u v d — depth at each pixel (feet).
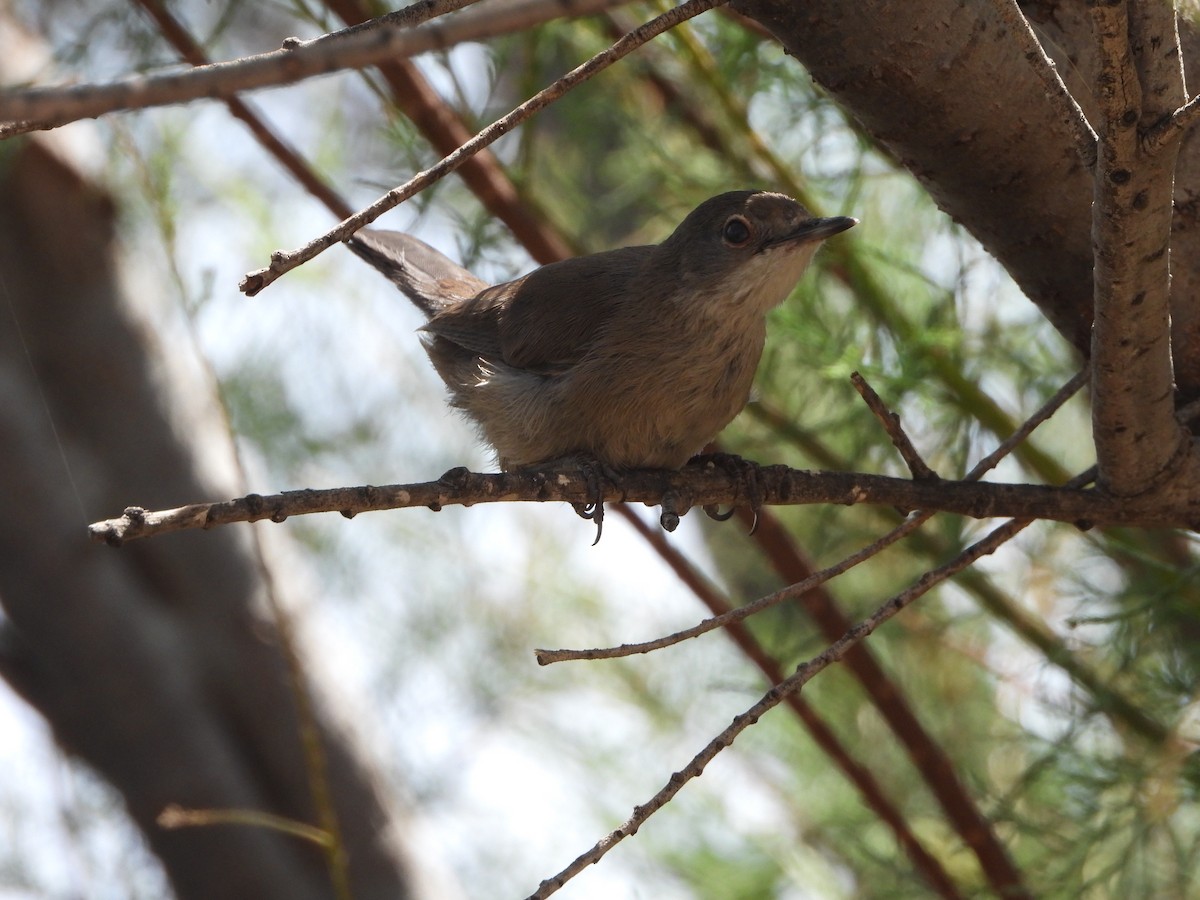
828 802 37.32
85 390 39.06
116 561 38.78
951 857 31.81
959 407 30.53
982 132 21.33
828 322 32.35
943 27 20.52
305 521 46.70
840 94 21.67
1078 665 28.66
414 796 44.45
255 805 38.01
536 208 33.99
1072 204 21.84
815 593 29.73
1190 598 26.48
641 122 35.47
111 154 33.83
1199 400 21.94
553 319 31.12
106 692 37.47
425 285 37.70
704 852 39.32
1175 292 22.02
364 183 31.19
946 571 19.74
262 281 15.84
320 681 39.83
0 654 37.83
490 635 46.21
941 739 35.81
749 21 30.22
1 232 38.06
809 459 33.81
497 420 32.01
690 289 29.35
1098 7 14.93
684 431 30.07
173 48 29.48
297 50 11.59
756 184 33.32
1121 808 25.91
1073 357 32.17
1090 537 29.73
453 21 11.45
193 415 40.52
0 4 35.17
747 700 41.16
